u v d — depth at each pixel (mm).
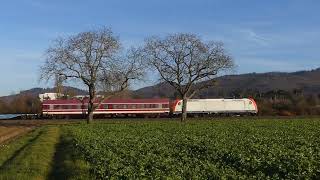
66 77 93438
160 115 122188
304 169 25500
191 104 124875
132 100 120500
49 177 26484
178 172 25156
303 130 63000
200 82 101250
